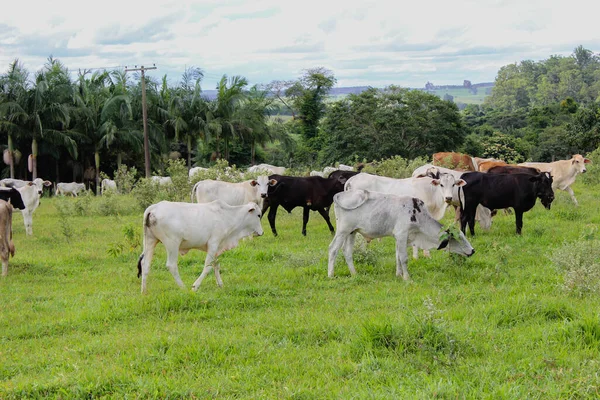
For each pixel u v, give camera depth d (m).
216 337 7.35
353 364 6.38
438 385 5.64
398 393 5.60
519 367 6.20
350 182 13.71
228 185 15.22
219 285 10.06
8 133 35.44
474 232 14.34
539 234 14.01
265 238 15.10
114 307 8.79
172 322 8.23
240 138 47.59
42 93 35.28
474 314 8.07
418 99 46.91
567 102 71.38
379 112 45.88
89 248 14.13
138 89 41.28
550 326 7.39
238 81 45.44
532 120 70.62
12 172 36.47
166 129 43.72
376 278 10.58
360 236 11.84
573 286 8.95
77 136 38.00
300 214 19.12
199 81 44.19
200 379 6.16
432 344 6.71
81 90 40.22
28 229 16.52
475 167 23.03
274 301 9.23
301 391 5.75
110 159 43.03
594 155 27.27
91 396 5.86
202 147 52.50
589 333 6.92
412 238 10.68
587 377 5.69
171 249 9.74
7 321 8.50
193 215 9.82
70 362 6.72
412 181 13.30
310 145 60.56
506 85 158.50
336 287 10.04
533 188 13.87
